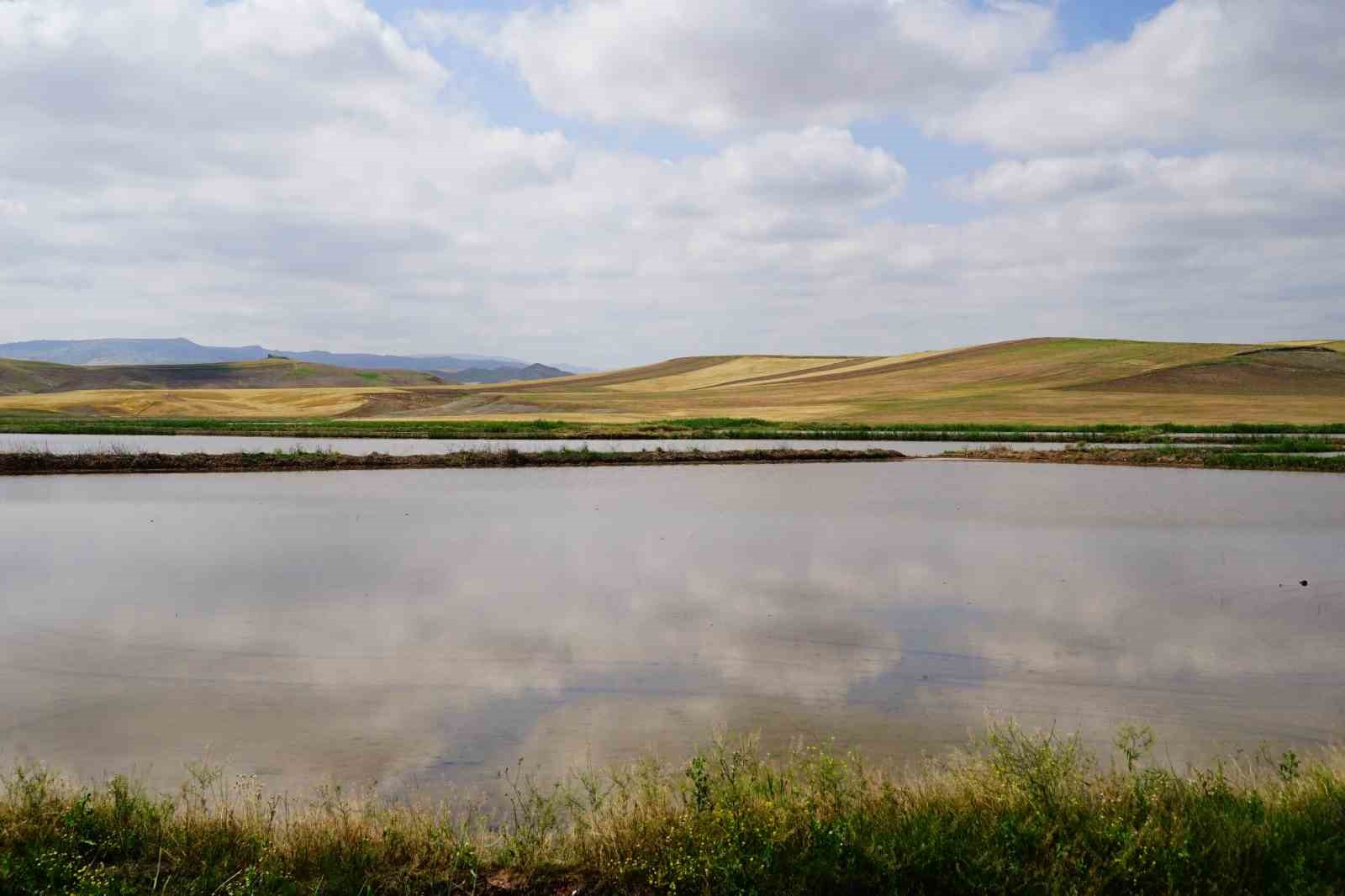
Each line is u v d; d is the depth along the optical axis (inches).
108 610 583.8
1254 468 1720.0
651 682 450.6
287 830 265.9
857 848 247.4
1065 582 687.7
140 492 1254.9
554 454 1804.9
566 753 360.8
